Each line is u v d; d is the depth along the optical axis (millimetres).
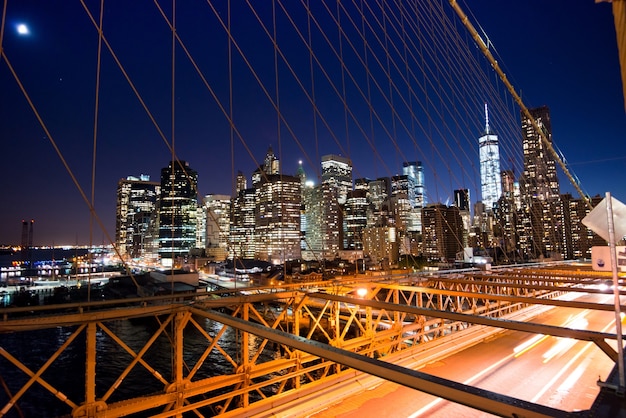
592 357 13367
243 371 8906
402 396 9578
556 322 20625
